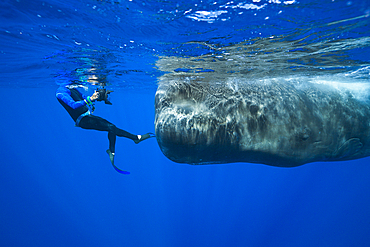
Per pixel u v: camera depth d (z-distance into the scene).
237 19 3.01
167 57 4.95
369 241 20.12
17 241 21.53
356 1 2.46
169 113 2.64
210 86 3.09
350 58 4.36
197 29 3.39
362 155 3.29
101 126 4.08
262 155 2.78
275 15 2.85
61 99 4.07
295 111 2.84
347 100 3.10
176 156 2.73
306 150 2.86
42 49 4.92
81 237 22.55
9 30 3.84
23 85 14.16
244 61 4.66
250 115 2.72
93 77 8.27
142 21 3.27
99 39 4.10
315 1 2.49
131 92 17.39
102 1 2.79
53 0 2.82
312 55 4.23
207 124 2.59
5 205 27.62
